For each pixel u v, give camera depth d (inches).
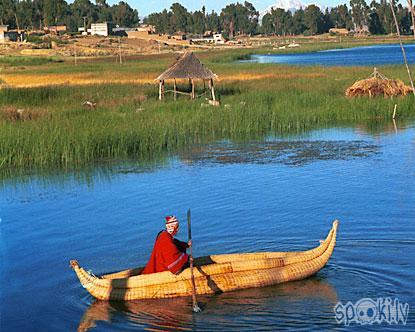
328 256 528.1
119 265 577.9
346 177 877.2
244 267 505.0
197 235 646.5
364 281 504.4
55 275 556.7
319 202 749.9
